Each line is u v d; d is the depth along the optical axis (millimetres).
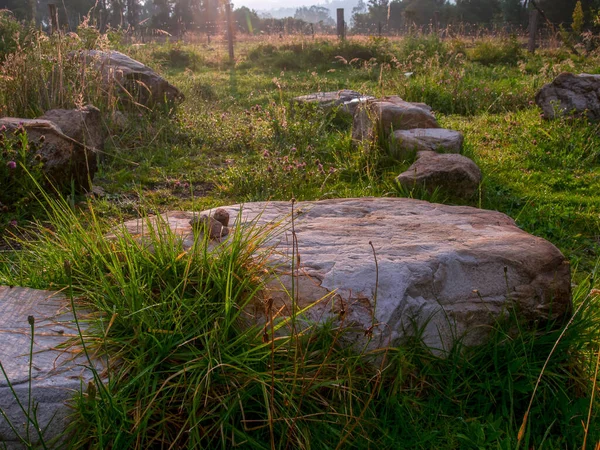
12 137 5375
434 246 3131
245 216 3725
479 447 2377
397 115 7230
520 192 6262
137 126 8219
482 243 3168
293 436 2301
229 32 20625
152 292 2652
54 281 2982
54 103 7188
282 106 8906
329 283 2779
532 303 2908
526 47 22594
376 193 5812
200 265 2762
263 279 2783
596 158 7574
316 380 2436
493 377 2709
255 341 2480
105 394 2164
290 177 6207
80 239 3023
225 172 6617
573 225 5414
